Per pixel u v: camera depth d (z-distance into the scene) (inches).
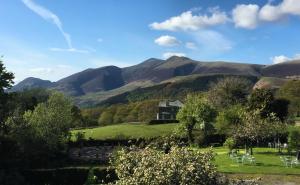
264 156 2480.3
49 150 2669.8
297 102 5403.5
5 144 2357.3
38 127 2696.9
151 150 821.9
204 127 3533.5
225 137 3467.0
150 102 6604.3
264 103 3639.3
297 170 1943.9
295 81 6082.7
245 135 2573.8
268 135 2647.6
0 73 2402.8
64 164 2640.3
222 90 5334.6
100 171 2028.8
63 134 2920.8
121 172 808.9
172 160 759.7
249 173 1881.2
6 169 2267.5
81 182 2123.5
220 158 2379.4
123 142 3435.0
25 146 2507.4
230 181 821.2
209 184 751.7
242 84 5526.6
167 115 6446.9
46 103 3093.0
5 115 2458.2
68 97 3142.2
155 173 747.4
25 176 2176.4
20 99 4185.5
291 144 2561.5
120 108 6328.7
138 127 4525.1
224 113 3284.9
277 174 1857.8
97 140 3408.0
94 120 5634.8
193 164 749.3
